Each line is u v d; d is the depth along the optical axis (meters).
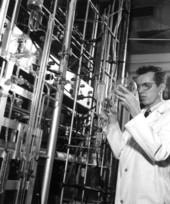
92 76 2.92
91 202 2.82
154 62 3.71
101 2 3.67
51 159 2.04
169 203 1.46
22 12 2.24
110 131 1.89
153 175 1.47
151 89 1.66
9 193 1.83
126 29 3.69
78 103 2.73
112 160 3.36
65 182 2.40
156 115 1.64
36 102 1.81
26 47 1.96
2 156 1.63
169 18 3.76
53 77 2.16
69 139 2.48
